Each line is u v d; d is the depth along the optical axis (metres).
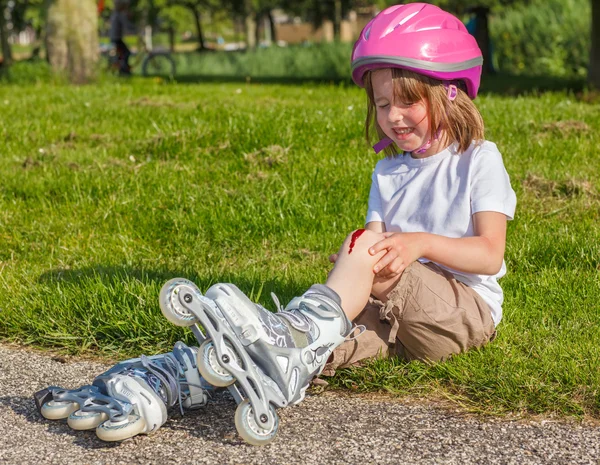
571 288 3.17
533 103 7.79
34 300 3.12
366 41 2.31
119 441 2.09
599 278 3.29
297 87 11.27
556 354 2.52
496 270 2.31
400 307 2.33
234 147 5.62
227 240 4.04
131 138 6.26
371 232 2.25
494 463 1.95
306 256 3.83
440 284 2.35
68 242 4.07
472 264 2.26
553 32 17.83
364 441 2.08
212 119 6.67
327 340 2.12
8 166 5.51
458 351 2.46
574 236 3.80
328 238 4.00
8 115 7.53
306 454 2.01
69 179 5.04
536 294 3.10
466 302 2.39
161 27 44.03
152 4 36.53
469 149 2.42
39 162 5.50
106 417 2.08
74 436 2.13
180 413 2.25
